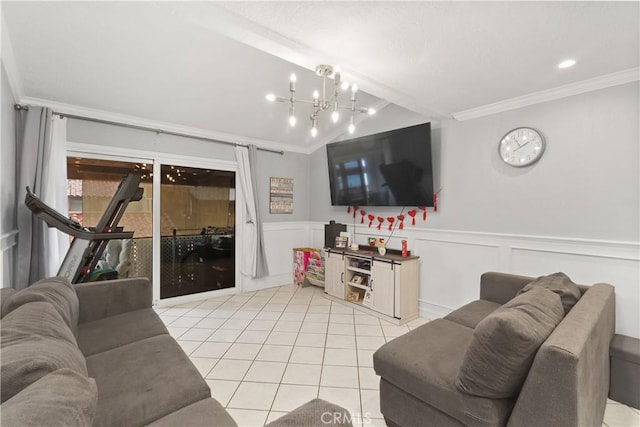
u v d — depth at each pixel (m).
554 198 2.58
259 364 2.38
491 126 2.96
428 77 2.36
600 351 1.48
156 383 1.33
